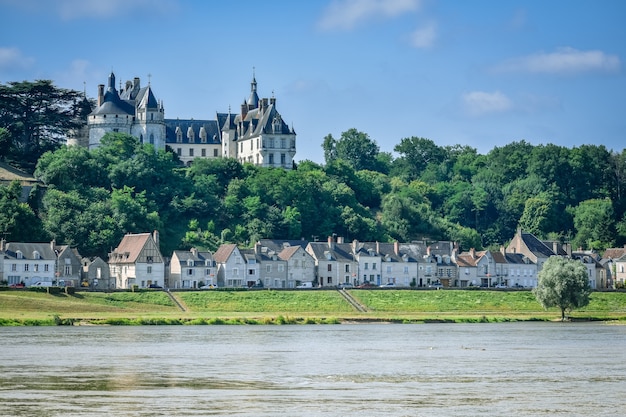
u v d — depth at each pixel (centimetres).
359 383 15112
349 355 18725
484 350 19762
